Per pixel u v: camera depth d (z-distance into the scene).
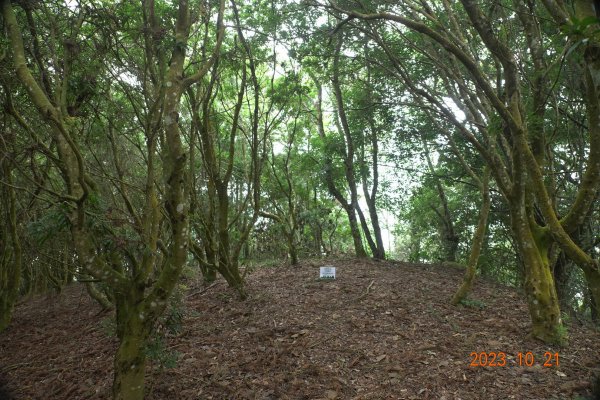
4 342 6.98
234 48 6.50
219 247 6.88
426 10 6.12
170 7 5.46
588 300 9.45
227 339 5.58
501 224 11.02
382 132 10.53
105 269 3.67
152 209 4.12
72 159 3.75
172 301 4.54
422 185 11.56
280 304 6.67
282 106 7.25
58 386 5.05
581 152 6.93
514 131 4.65
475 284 8.17
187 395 4.36
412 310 6.34
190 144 6.21
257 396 4.23
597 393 3.94
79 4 4.65
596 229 8.45
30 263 8.80
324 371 4.60
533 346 5.14
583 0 3.47
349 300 6.76
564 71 6.54
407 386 4.29
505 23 5.78
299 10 7.10
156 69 5.20
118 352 3.81
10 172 6.36
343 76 9.39
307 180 11.88
